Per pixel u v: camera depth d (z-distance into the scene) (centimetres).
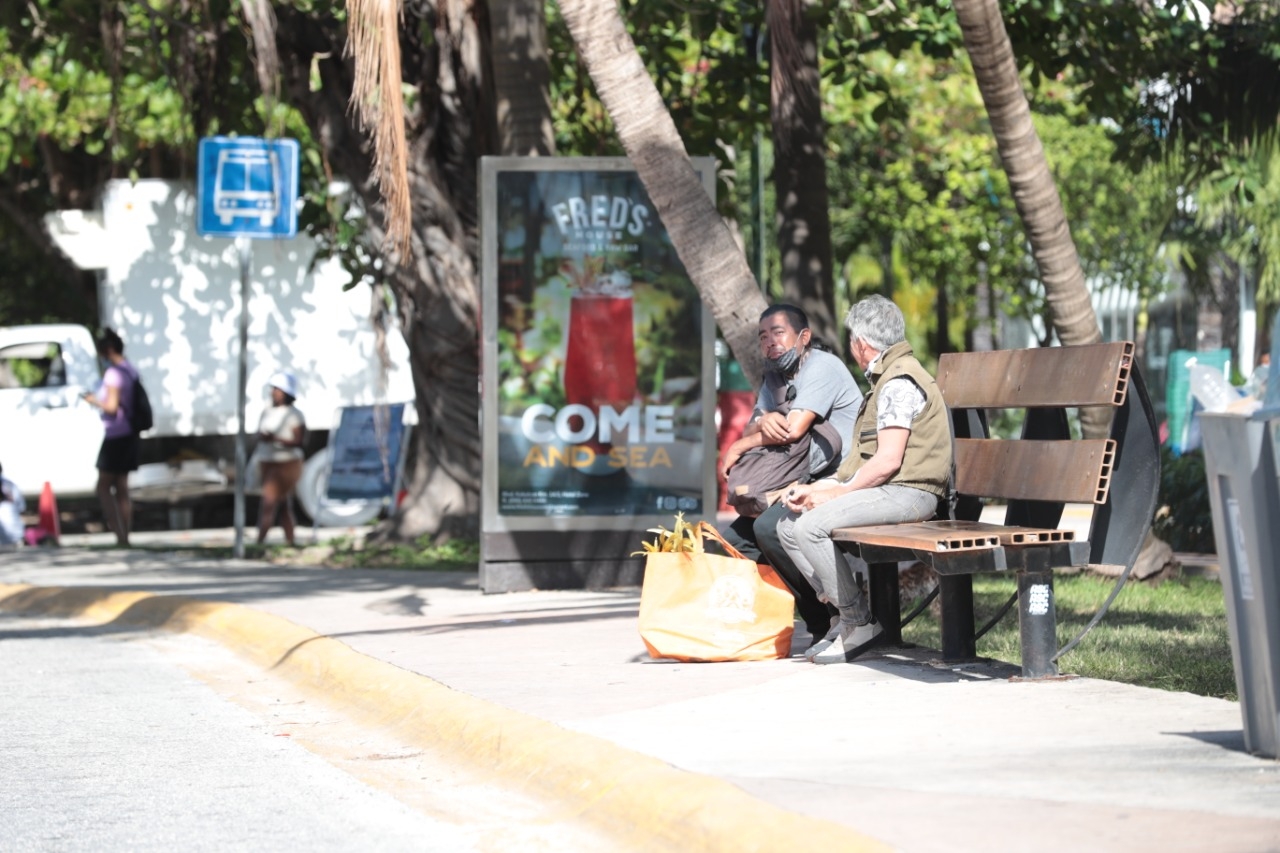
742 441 1224
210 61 2367
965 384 1145
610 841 756
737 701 985
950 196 3909
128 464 2639
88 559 2377
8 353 3155
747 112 2356
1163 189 2817
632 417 1702
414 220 2283
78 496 3197
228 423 3225
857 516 1080
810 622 1195
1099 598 1548
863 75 2195
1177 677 1047
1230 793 707
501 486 1689
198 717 1159
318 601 1683
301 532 3162
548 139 1994
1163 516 2059
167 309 3192
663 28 2316
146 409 2667
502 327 1691
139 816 853
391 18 1227
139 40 2441
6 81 3042
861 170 4078
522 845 769
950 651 1098
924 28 2020
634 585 1703
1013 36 2003
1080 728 862
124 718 1157
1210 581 1750
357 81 1234
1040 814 677
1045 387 1043
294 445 2652
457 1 2258
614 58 1407
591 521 1697
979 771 763
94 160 3800
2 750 1040
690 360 1708
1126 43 1989
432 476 2377
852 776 760
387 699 1116
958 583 1097
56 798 898
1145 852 617
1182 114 2047
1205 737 830
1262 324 2950
